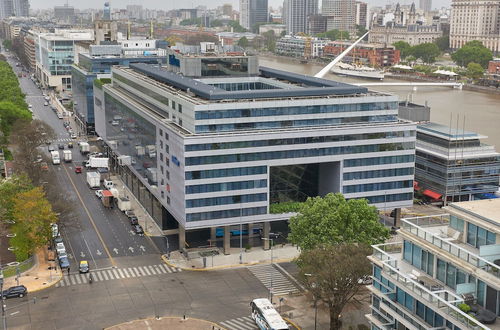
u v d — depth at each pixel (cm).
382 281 10175
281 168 19012
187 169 17388
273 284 16338
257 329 13888
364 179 19225
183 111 18375
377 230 15812
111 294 15675
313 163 19125
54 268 17125
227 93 18200
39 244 17025
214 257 18112
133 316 14500
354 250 13338
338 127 18675
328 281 12725
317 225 15662
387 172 19412
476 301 8612
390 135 19150
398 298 9762
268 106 18162
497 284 8194
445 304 8538
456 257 8888
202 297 15562
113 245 19088
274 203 19138
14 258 17450
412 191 19825
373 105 19250
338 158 18762
